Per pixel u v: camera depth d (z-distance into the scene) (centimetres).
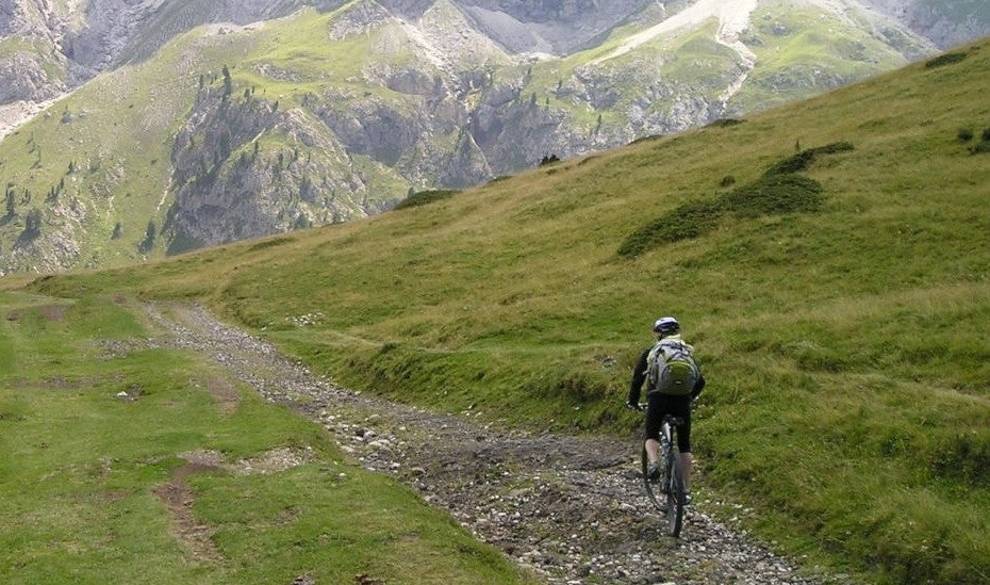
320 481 1714
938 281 3092
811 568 1296
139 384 3238
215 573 1205
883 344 2284
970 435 1484
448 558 1242
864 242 3703
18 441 2288
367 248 6894
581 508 1591
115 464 1955
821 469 1585
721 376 2227
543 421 2472
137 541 1357
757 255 3934
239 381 3388
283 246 8519
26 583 1180
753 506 1570
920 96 6194
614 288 4006
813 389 2011
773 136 6625
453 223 7312
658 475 1348
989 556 1142
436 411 2869
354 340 4491
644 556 1352
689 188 5762
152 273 8406
